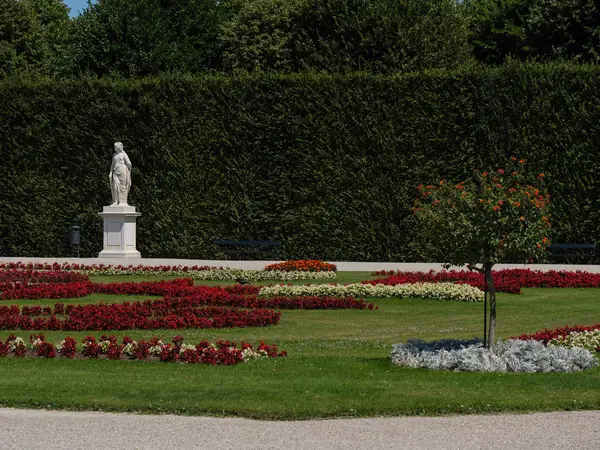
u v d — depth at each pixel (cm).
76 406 848
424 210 1112
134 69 4009
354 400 857
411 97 2675
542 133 2597
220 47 4494
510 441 732
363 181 2695
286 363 1109
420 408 835
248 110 2781
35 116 2888
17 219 2908
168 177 2819
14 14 4303
